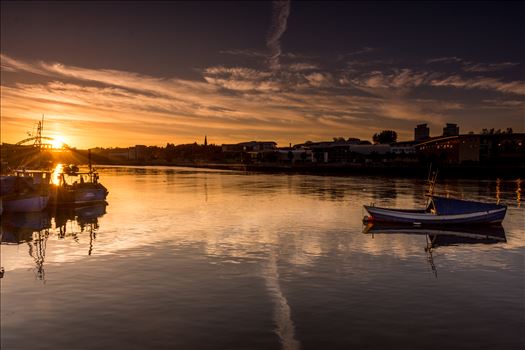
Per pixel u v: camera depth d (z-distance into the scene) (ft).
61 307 66.69
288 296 71.82
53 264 92.27
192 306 67.15
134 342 55.16
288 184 373.40
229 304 68.03
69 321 61.46
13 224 152.87
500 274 85.71
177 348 53.57
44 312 64.69
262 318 62.59
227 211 186.60
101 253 102.89
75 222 156.66
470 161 593.83
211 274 84.58
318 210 188.96
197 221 156.56
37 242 117.91
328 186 346.33
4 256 100.01
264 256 100.07
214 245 112.47
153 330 58.54
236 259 97.04
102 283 78.48
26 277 82.28
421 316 63.52
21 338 56.44
